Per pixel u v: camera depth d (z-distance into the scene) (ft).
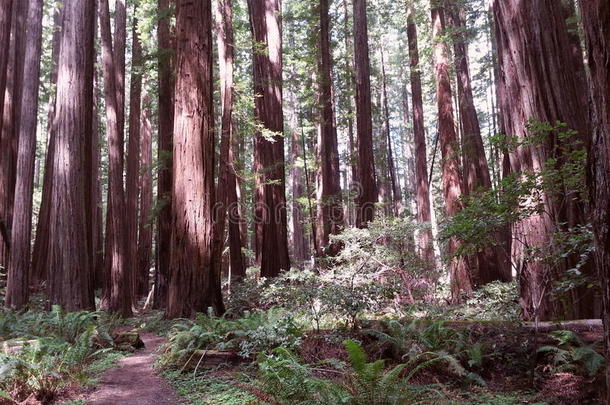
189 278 32.55
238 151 70.85
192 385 19.95
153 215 51.72
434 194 106.22
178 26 34.68
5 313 33.58
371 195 58.95
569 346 19.56
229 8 51.72
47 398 18.16
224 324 25.57
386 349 22.71
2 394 16.46
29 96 44.62
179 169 33.35
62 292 34.14
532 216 25.41
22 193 43.19
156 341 29.27
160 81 51.96
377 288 28.48
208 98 34.63
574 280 19.63
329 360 19.07
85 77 37.50
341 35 86.33
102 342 26.35
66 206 34.73
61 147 35.14
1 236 55.26
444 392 17.57
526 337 21.34
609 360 9.60
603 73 9.29
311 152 103.04
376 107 100.17
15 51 64.03
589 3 9.46
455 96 80.12
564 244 19.72
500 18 30.14
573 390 17.84
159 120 52.19
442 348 21.75
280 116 59.06
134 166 61.82
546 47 27.02
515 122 28.45
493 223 20.31
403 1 69.72
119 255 47.11
